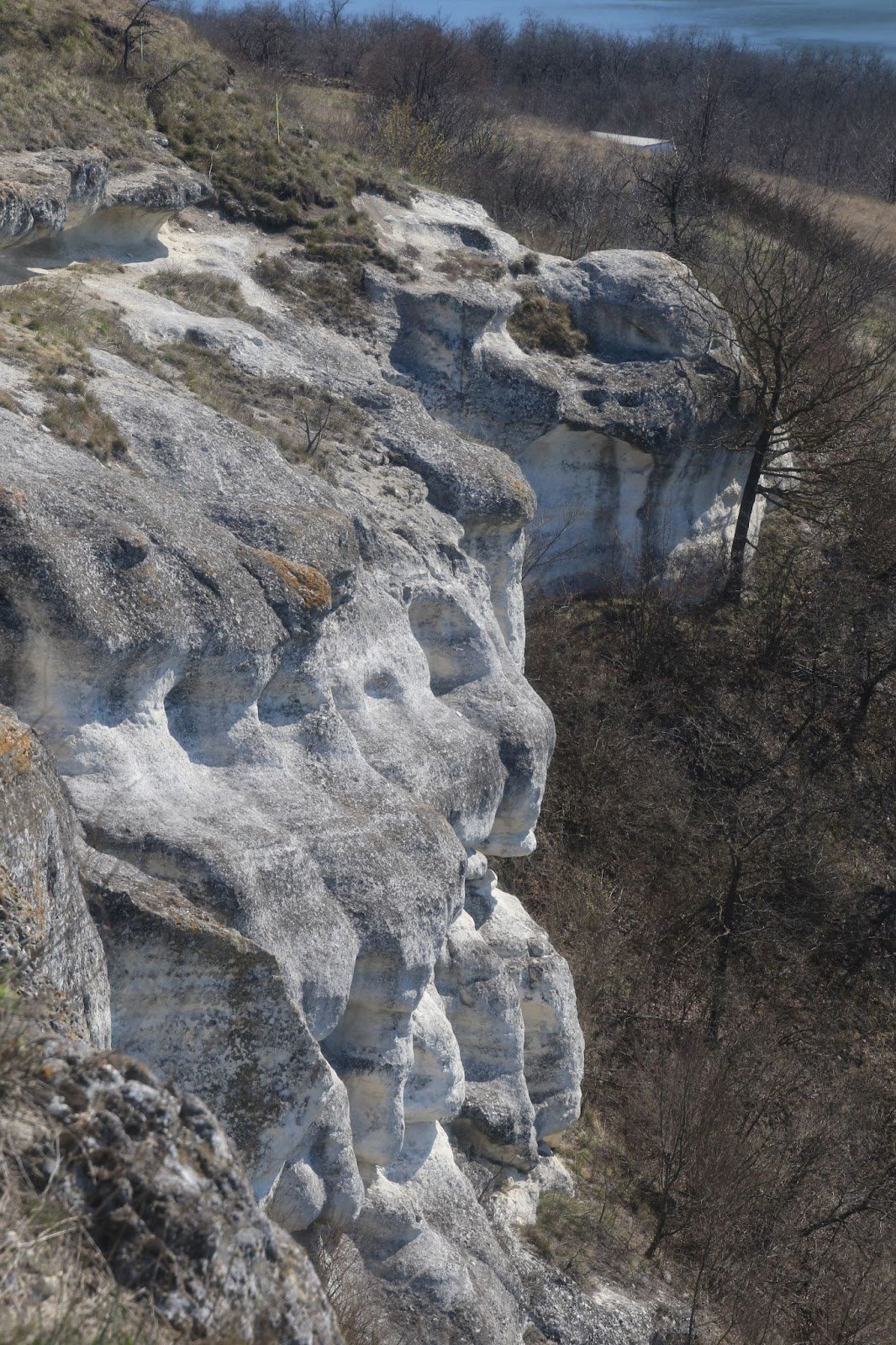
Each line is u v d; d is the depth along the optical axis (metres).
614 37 160.38
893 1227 31.56
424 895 19.44
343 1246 18.53
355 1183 18.42
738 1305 26.86
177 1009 14.85
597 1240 26.38
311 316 38.62
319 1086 16.12
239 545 19.73
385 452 29.58
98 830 15.52
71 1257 7.68
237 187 40.66
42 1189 7.92
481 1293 20.83
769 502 53.94
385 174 46.44
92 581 16.42
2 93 34.88
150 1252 7.96
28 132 33.78
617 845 39.19
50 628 15.84
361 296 40.03
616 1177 28.97
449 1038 22.20
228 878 16.09
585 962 34.62
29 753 12.67
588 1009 33.47
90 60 40.09
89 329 26.78
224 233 39.72
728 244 68.81
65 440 20.66
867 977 39.56
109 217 34.84
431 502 29.41
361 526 24.88
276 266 38.91
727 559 49.91
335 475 26.89
